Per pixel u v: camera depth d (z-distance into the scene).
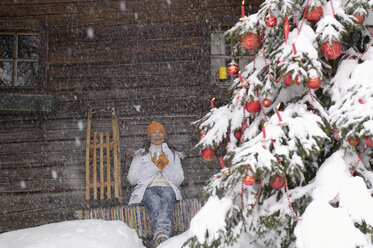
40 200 5.89
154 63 6.42
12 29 6.36
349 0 2.98
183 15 6.47
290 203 2.89
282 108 3.27
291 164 2.71
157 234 4.48
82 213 4.91
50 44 6.39
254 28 3.12
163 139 5.48
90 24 6.45
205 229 2.93
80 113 6.31
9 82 6.43
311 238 2.47
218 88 6.36
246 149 2.83
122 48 6.43
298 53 2.82
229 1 6.48
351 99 2.81
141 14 6.48
